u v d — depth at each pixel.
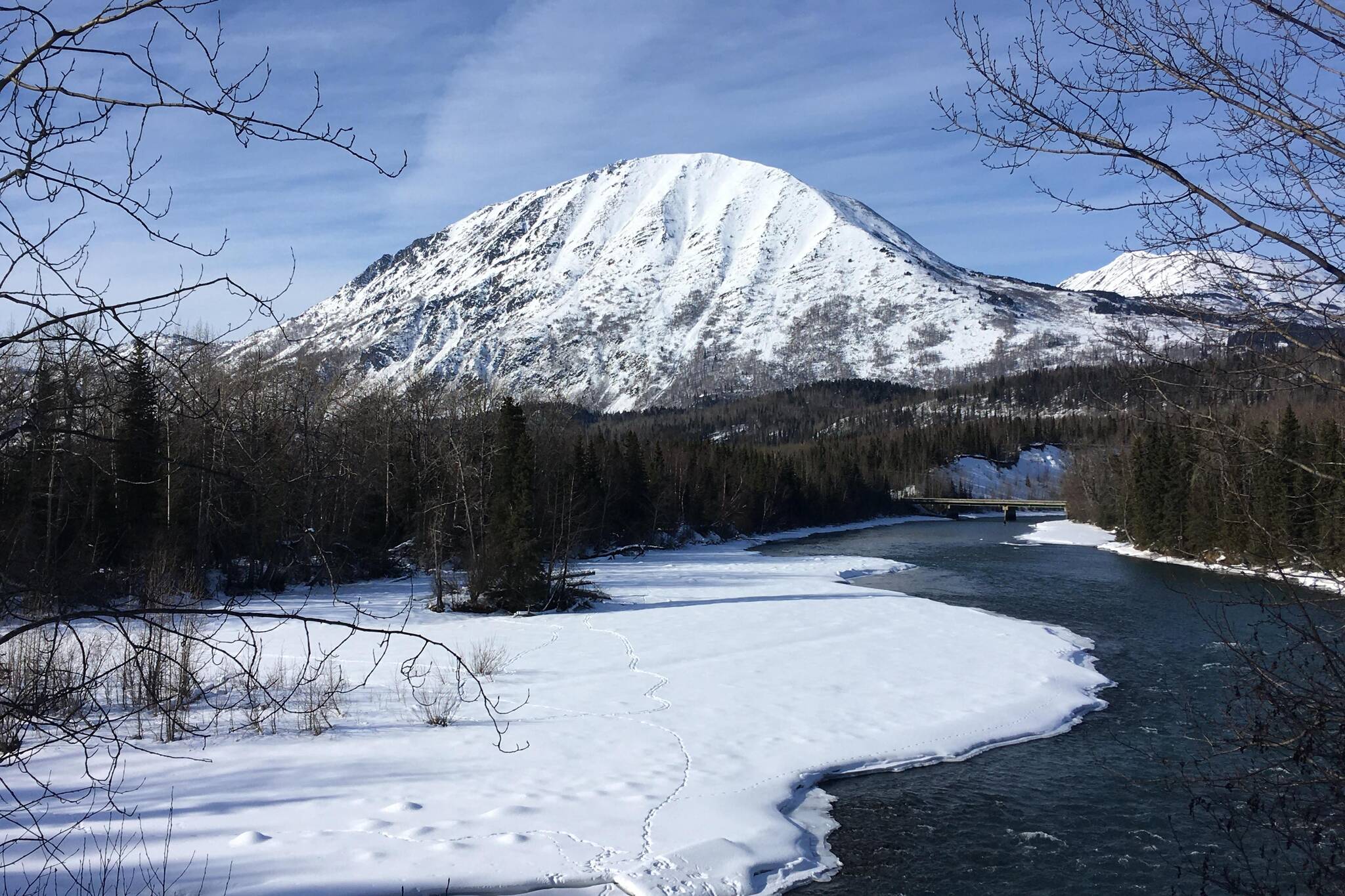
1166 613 32.84
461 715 17.91
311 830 11.62
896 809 14.34
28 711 3.65
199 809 12.23
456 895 10.34
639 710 18.70
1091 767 16.06
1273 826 5.88
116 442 3.66
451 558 41.31
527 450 36.50
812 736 17.23
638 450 69.94
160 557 19.55
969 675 22.28
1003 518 113.62
